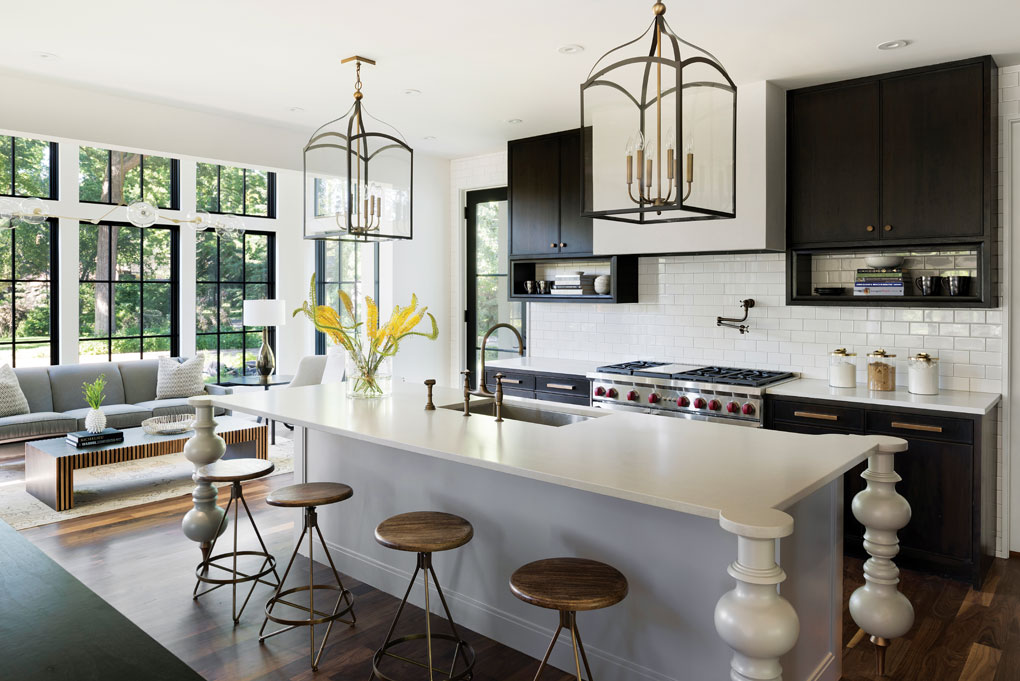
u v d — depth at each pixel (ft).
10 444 19.43
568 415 11.99
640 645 8.62
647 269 18.12
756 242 14.11
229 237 27.20
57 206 23.16
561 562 7.82
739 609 6.09
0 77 13.84
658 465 7.91
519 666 9.47
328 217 11.23
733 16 10.74
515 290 19.77
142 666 3.61
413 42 12.03
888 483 9.39
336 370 25.36
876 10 10.50
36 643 3.84
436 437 9.46
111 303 24.64
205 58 12.91
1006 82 13.12
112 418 20.95
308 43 12.12
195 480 12.14
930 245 13.03
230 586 11.78
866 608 9.34
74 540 13.82
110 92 15.08
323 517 13.03
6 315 22.61
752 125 14.03
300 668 9.29
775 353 16.07
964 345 13.76
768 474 7.52
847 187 13.91
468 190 22.48
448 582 10.85
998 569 12.98
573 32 11.55
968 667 9.53
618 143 7.38
